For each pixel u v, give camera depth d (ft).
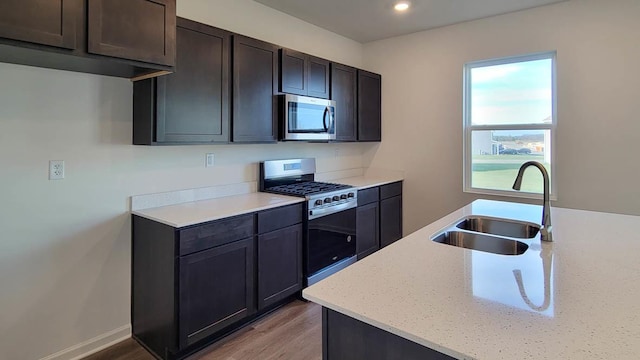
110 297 7.72
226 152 9.87
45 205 6.77
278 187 11.12
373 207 12.51
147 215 7.47
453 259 4.76
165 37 6.61
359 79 13.10
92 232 7.39
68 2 5.49
